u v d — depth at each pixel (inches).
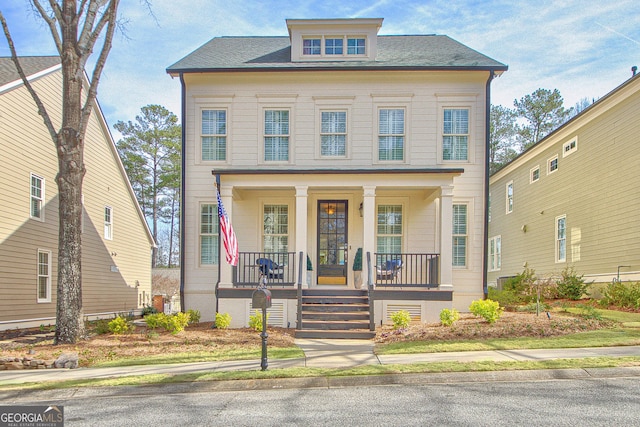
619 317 419.2
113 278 733.9
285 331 428.8
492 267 980.6
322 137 523.2
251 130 522.6
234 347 351.9
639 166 498.3
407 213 525.0
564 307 490.0
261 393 238.5
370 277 441.7
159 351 339.6
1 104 472.1
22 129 509.0
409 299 454.6
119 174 764.0
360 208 527.5
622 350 299.3
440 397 221.5
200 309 510.6
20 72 381.7
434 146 514.9
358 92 522.3
